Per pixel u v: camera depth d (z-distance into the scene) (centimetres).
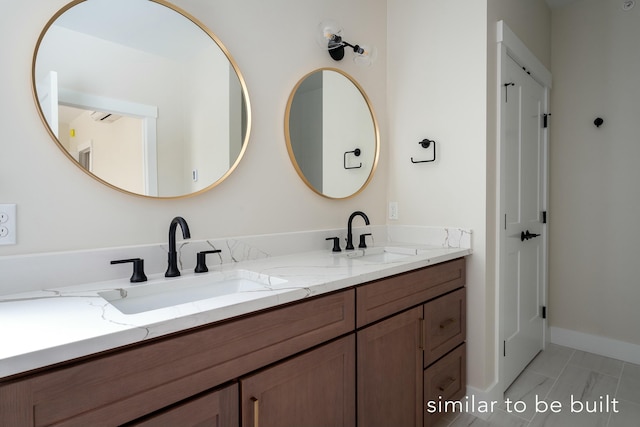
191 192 131
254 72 151
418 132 205
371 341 125
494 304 190
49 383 59
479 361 182
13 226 95
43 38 101
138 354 69
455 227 190
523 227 225
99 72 112
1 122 94
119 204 115
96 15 112
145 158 120
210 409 80
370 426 125
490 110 182
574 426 170
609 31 245
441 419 177
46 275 98
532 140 238
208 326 81
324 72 181
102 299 89
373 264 138
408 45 210
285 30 163
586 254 256
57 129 103
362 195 204
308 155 173
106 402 65
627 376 219
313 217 177
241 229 147
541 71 243
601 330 251
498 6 189
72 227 105
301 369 100
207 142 136
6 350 57
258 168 153
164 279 112
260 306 89
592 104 252
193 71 133
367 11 207
